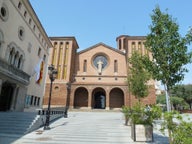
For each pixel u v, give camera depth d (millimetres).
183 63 6930
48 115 13211
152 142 9258
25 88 21594
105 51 41531
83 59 41438
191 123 4699
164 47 7191
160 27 7508
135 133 9492
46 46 30062
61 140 9414
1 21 16359
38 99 26312
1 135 10336
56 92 36031
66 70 37906
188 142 4309
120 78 38688
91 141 9344
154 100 34000
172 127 5262
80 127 13953
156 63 7492
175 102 37562
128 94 35844
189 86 43500
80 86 36875
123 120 18812
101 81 38656
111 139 9891
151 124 9703
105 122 17109
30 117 13805
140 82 17719
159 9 7855
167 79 7070
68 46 40344
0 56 16375
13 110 18797
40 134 11062
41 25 25875
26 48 21891
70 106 35094
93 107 37938
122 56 40938
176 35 7312
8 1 17453
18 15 19578
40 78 26328
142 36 40312
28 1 20922
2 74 16078
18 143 8531
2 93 18703
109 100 37781
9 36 17812
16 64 19750
